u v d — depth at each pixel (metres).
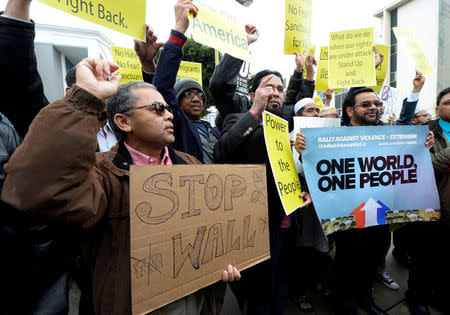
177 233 0.86
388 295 2.20
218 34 1.24
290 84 2.40
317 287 2.28
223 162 1.45
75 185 0.67
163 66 1.40
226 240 1.02
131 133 1.00
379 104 1.84
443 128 1.91
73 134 0.64
